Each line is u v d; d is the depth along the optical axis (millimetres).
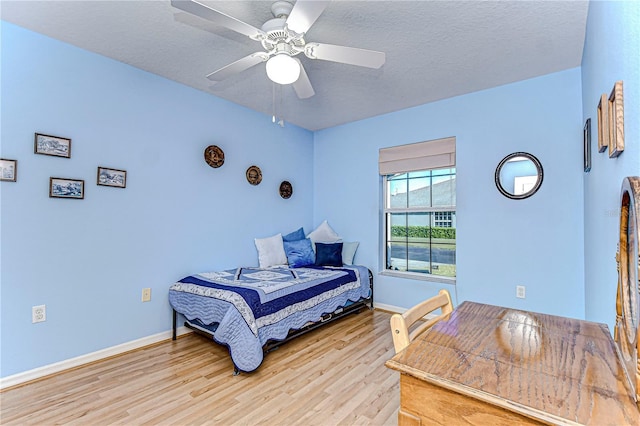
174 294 2766
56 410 1771
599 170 1668
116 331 2506
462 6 1821
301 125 4238
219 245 3287
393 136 3697
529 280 2795
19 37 2070
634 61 906
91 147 2389
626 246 863
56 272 2213
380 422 1687
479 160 3072
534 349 961
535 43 2217
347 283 3293
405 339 1044
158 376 2152
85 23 2023
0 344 1987
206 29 2086
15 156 2053
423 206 3600
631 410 648
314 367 2285
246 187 3574
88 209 2371
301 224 4312
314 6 1471
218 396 1917
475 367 847
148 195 2719
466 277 3135
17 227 2059
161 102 2811
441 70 2637
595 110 1744
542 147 2744
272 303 2408
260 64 2570
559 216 2662
